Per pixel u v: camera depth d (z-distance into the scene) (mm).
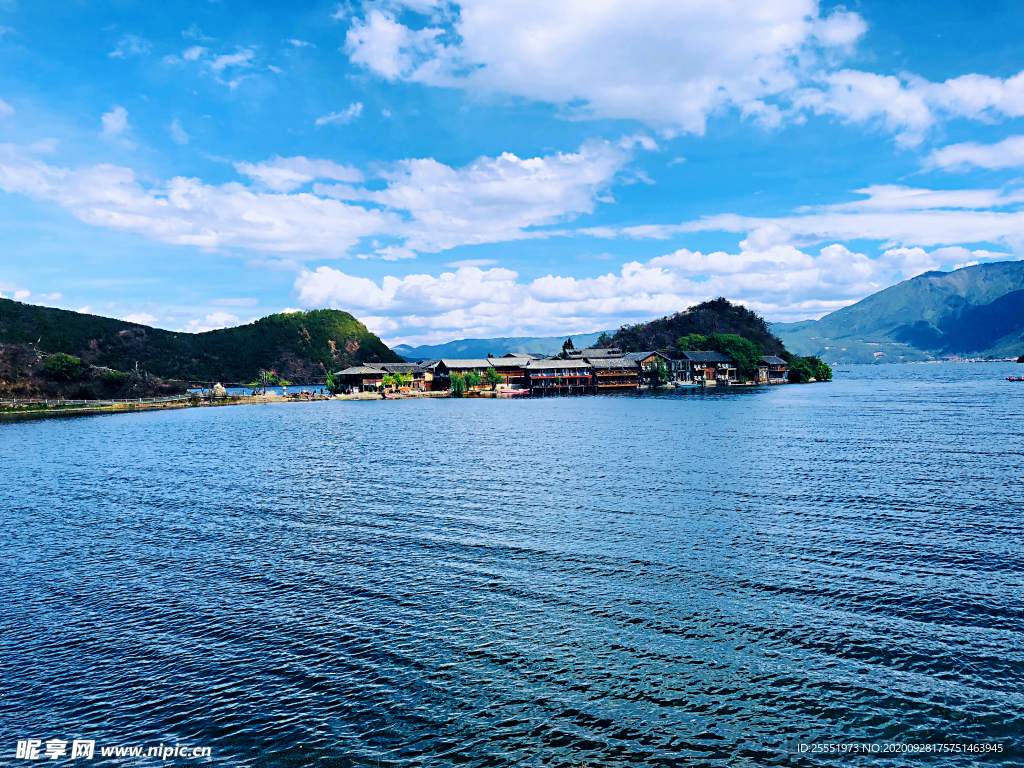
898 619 23641
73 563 31500
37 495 47625
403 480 51594
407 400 182375
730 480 48500
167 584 28531
